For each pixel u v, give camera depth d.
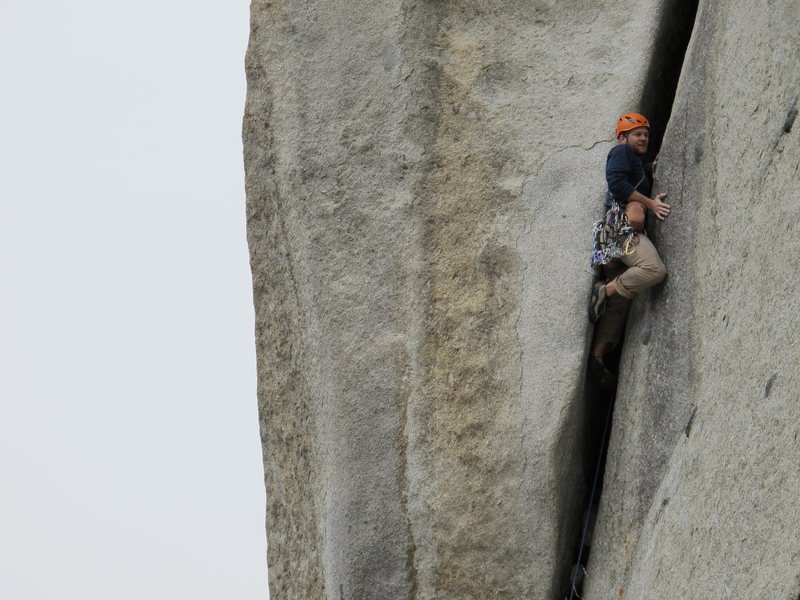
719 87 14.88
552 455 16.03
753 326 13.27
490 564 16.16
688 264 15.07
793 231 12.85
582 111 17.12
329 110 17.75
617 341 16.48
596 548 16.12
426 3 17.77
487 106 17.36
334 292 17.20
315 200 17.52
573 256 16.52
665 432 14.98
